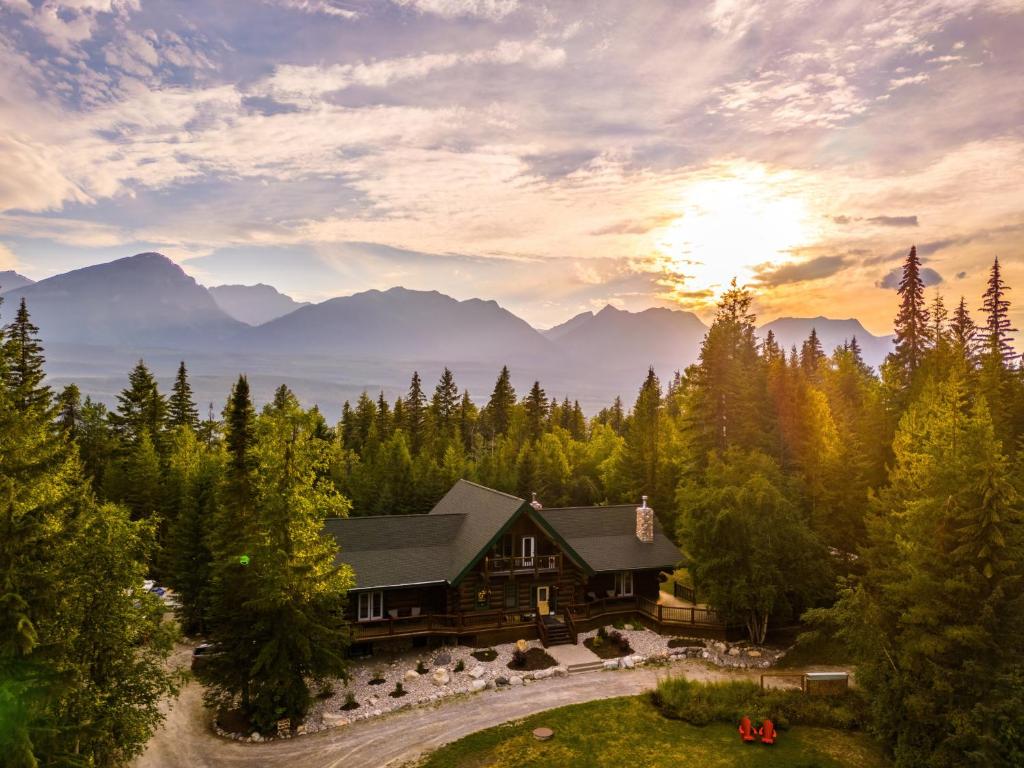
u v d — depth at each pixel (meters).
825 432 47.25
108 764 21.91
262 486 27.11
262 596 25.38
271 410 28.48
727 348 53.12
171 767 23.73
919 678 22.06
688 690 28.86
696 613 38.88
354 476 66.69
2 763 14.60
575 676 32.06
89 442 65.94
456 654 34.44
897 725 22.62
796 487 42.41
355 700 29.17
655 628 38.31
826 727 26.25
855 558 40.66
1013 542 21.11
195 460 56.78
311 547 27.19
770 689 28.89
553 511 44.44
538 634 36.91
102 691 19.38
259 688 26.58
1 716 14.70
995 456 21.47
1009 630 20.70
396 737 25.83
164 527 52.09
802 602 36.53
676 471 59.09
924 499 24.41
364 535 37.62
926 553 22.69
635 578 41.88
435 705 28.75
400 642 35.12
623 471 65.88
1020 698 19.98
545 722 26.91
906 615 22.17
